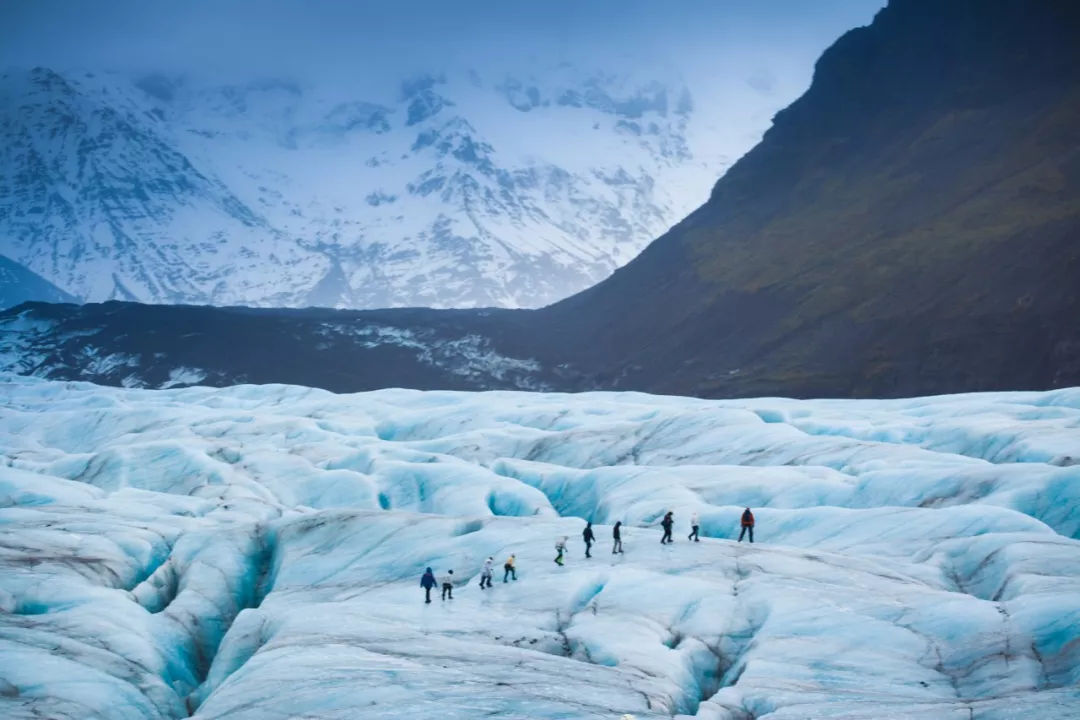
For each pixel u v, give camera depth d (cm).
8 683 3597
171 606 4969
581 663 3519
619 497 6334
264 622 4531
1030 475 5244
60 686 3662
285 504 7456
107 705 3653
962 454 6850
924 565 4384
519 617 4125
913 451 6556
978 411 8100
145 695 3903
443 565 4981
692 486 6259
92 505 6519
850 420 8312
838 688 3194
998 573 4088
